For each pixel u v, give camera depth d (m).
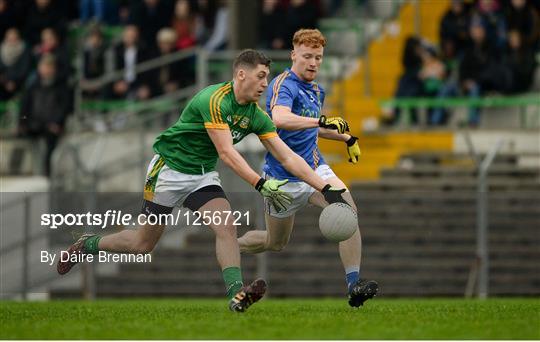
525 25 81.19
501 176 73.75
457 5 82.06
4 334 29.55
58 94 75.50
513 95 81.31
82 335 29.25
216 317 33.34
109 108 79.44
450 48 82.12
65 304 47.69
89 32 83.12
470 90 80.94
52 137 75.19
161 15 80.19
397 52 85.56
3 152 76.75
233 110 34.12
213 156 35.38
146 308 40.34
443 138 79.19
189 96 76.50
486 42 80.88
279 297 64.81
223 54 76.88
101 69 81.00
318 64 37.44
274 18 80.94
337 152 78.50
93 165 66.50
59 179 70.94
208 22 83.88
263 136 34.97
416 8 86.12
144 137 74.69
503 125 82.25
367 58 83.44
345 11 89.94
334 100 81.62
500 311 36.69
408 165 76.31
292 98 37.06
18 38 80.94
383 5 89.81
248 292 33.50
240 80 33.88
